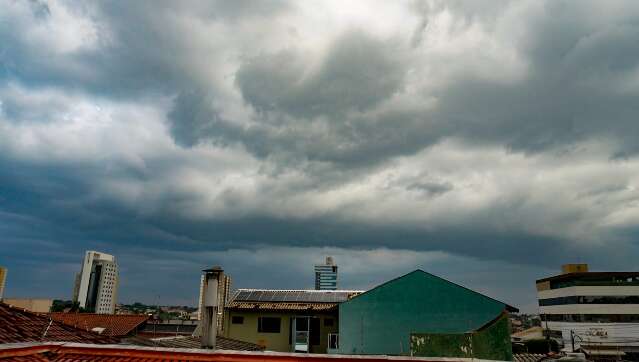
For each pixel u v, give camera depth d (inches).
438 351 684.1
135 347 425.7
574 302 3270.2
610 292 3193.9
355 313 1134.4
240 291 1481.3
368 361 414.9
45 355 418.9
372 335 1113.4
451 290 1122.7
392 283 1146.0
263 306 1318.9
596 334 3127.5
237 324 1314.0
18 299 2500.0
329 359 413.7
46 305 2598.4
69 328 634.2
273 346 1284.4
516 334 3592.5
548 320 3627.0
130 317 1845.5
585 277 3260.3
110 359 417.7
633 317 3120.1
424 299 1123.9
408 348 1091.3
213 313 615.5
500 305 1097.4
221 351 419.8
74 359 415.5
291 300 1389.0
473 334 677.9
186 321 2448.3
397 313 1121.4
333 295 1437.0
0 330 507.5
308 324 1293.1
